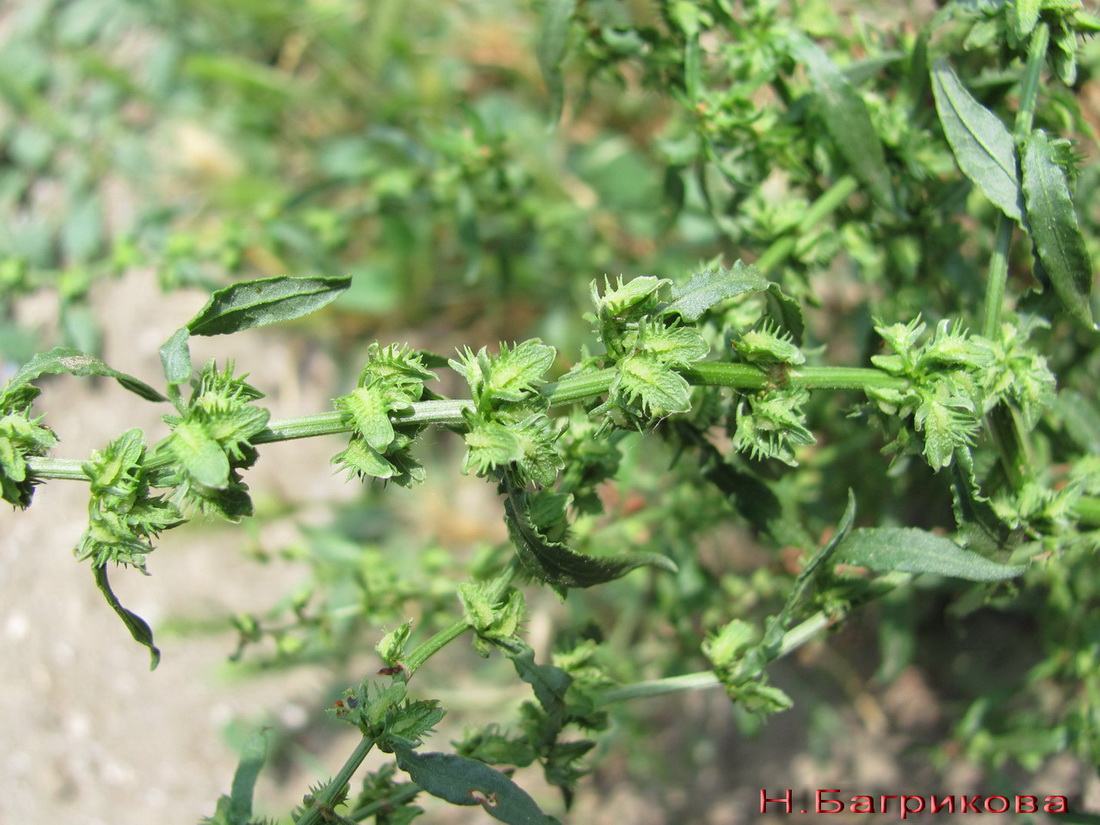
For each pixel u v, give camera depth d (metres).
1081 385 0.18
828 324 0.22
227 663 0.22
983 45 0.14
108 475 0.12
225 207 0.25
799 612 0.14
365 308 0.24
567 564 0.12
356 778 0.23
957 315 0.16
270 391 0.25
